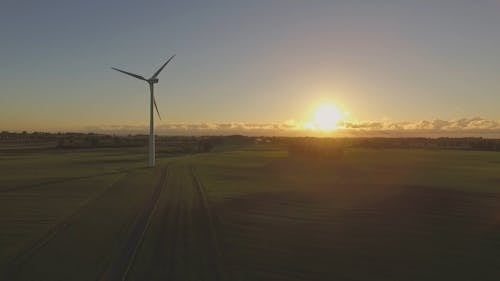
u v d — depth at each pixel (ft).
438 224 105.81
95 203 130.93
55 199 139.03
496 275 71.00
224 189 165.37
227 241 87.30
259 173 236.22
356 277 68.54
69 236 89.40
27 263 71.31
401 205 131.03
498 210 123.75
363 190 163.43
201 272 67.77
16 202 132.77
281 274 68.74
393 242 89.61
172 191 158.30
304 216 114.11
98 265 70.38
